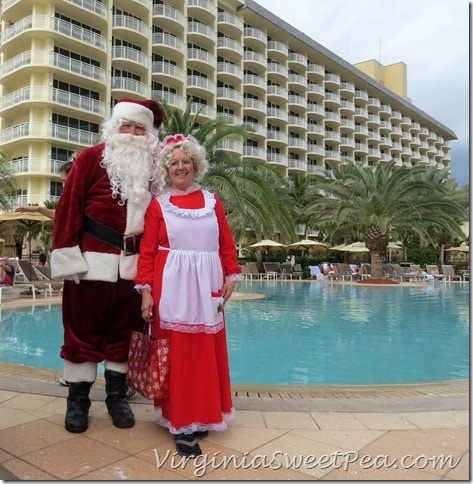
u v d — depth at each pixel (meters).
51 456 2.23
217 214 2.75
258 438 2.53
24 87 28.80
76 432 2.53
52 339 6.84
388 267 26.22
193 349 2.46
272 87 45.59
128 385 2.54
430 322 9.19
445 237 34.88
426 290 18.03
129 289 2.71
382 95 60.94
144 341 2.54
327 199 28.30
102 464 2.16
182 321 2.43
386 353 6.30
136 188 2.65
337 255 36.81
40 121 28.94
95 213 2.64
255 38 43.47
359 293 16.39
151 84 34.53
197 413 2.38
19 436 2.47
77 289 2.64
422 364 5.69
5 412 2.85
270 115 45.09
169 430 2.45
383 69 71.00
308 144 49.53
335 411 3.00
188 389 2.39
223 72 40.28
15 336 7.04
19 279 13.46
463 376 5.12
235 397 3.32
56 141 28.92
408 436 2.58
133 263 2.68
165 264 2.51
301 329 8.22
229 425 2.72
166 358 2.39
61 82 29.72
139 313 2.77
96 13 30.67
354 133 56.53
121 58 32.09
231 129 13.60
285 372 5.25
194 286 2.49
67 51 30.11
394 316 10.05
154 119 2.99
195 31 38.03
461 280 24.47
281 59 47.53
